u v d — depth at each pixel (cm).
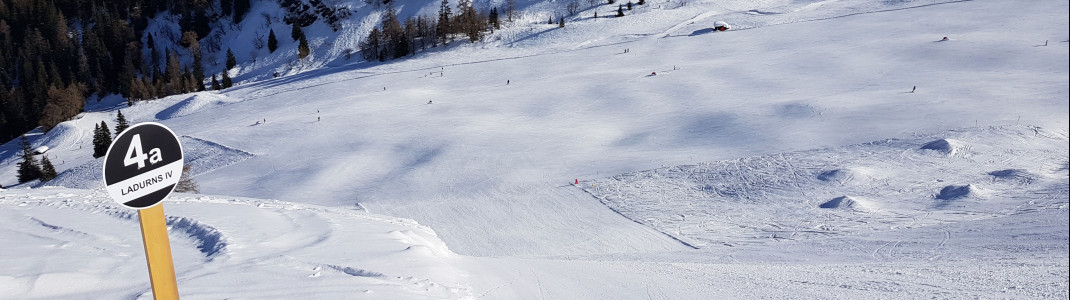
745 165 4047
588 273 1028
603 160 4556
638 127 5488
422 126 6069
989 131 4156
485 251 2845
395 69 10200
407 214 3591
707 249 2494
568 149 4947
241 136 6303
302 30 13225
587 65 8775
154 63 12512
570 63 9044
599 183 3981
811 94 5966
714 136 4909
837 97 5656
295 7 13650
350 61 11750
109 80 12194
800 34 9175
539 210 3531
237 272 735
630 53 9288
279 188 4531
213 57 12812
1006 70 6062
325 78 10181
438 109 6825
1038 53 6500
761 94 6231
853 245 2047
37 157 7756
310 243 1056
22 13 13650
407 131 5912
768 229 2864
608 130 5472
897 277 983
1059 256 1330
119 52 12812
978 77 5881
